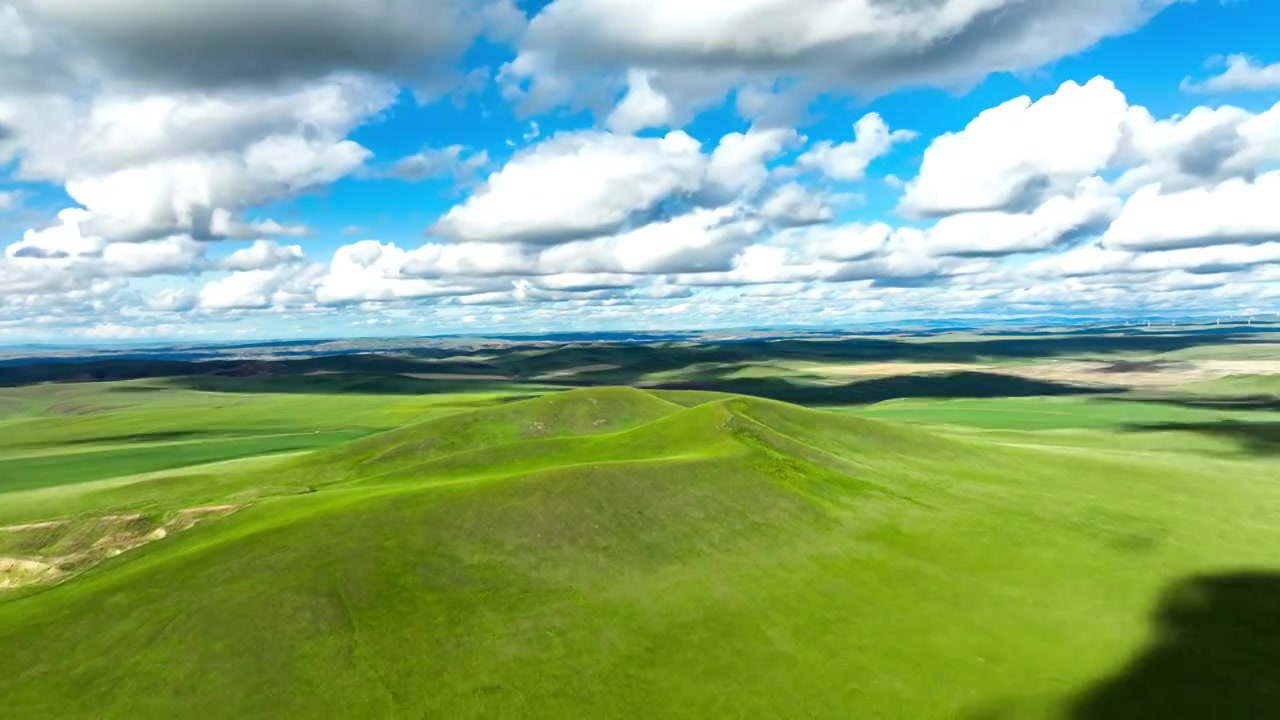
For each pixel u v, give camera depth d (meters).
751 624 35.19
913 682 30.72
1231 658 32.38
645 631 34.19
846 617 36.22
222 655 30.75
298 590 34.56
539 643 32.75
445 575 37.25
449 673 30.45
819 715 28.59
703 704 29.12
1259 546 48.03
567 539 41.44
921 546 45.72
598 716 28.31
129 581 36.44
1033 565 43.34
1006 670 31.59
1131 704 29.06
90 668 30.20
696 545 42.84
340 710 28.17
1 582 47.91
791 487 52.53
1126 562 44.19
